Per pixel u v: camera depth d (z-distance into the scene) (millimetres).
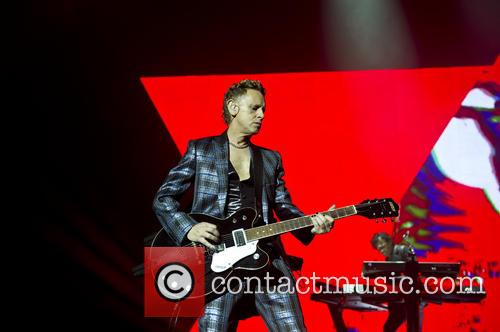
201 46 8500
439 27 8367
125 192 8461
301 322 3773
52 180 8336
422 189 8359
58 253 8289
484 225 8250
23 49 8266
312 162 8438
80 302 8273
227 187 3926
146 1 8383
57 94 8398
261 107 4105
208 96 8531
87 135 8445
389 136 8438
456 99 8406
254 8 8438
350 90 8508
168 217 3863
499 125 8312
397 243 8258
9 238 8180
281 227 3943
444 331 8102
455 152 8375
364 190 8383
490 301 8102
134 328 8273
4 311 8055
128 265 8352
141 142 8492
